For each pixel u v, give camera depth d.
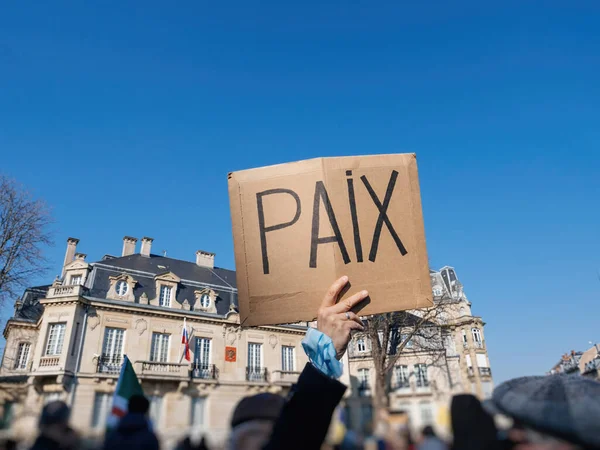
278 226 2.70
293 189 2.77
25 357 28.09
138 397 1.63
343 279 2.50
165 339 22.38
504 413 1.64
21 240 19.00
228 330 21.50
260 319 2.55
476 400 1.63
